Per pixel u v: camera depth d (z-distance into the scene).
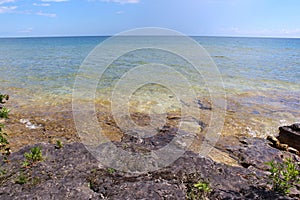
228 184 2.55
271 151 3.97
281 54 26.25
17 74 11.20
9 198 2.15
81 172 2.62
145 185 2.41
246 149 4.04
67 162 2.80
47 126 4.81
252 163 3.55
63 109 6.00
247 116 6.11
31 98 7.08
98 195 2.28
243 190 2.44
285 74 12.91
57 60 16.77
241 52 27.06
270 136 4.71
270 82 10.67
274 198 2.30
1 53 23.14
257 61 18.44
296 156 3.92
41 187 2.32
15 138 4.21
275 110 6.72
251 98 7.89
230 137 4.74
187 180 2.57
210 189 2.40
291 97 8.20
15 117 5.25
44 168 2.65
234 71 13.45
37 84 9.02
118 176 2.58
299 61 18.95
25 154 2.81
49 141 4.14
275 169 2.58
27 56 19.89
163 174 2.66
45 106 6.25
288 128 4.71
